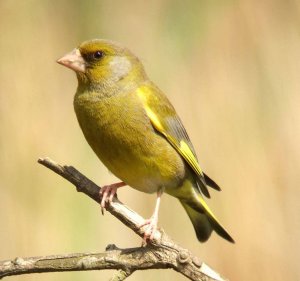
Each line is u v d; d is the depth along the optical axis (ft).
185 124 46.73
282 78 48.85
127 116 32.76
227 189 45.70
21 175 45.29
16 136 46.16
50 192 45.06
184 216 44.80
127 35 49.19
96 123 32.91
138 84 33.73
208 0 49.67
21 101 47.24
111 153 33.06
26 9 49.52
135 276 43.73
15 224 43.98
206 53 48.60
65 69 48.67
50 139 46.65
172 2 49.62
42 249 43.78
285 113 47.98
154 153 33.19
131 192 44.88
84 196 44.83
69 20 49.44
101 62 33.32
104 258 28.50
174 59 48.44
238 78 48.34
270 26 49.93
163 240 28.76
